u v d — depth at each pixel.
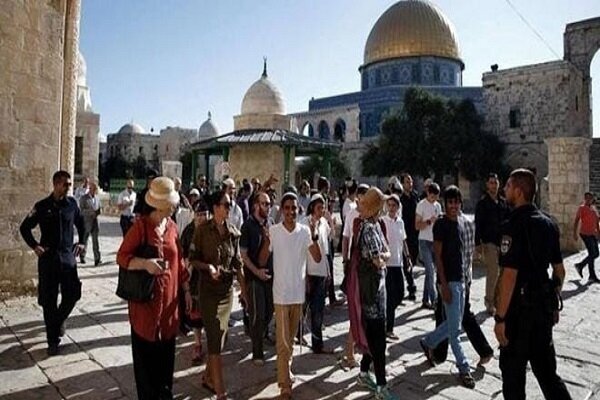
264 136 19.88
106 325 6.24
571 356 5.42
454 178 36.97
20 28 7.49
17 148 7.45
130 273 3.47
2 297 7.21
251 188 9.50
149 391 3.46
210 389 4.29
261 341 4.97
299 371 4.82
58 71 8.12
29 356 5.05
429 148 34.59
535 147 37.41
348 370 4.85
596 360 5.30
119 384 4.37
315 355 5.33
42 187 7.79
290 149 20.38
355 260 4.37
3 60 7.26
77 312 6.88
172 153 71.44
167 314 3.59
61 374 4.59
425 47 52.28
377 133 52.00
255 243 5.00
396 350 5.55
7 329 5.94
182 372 4.73
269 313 5.18
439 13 54.12
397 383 4.55
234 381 4.52
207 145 20.70
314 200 5.30
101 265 11.25
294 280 4.31
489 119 40.25
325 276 5.55
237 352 5.35
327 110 53.88
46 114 7.88
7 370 4.66
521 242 3.34
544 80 37.12
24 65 7.55
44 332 5.85
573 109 37.50
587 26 38.50
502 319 3.36
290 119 24.27
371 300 4.18
